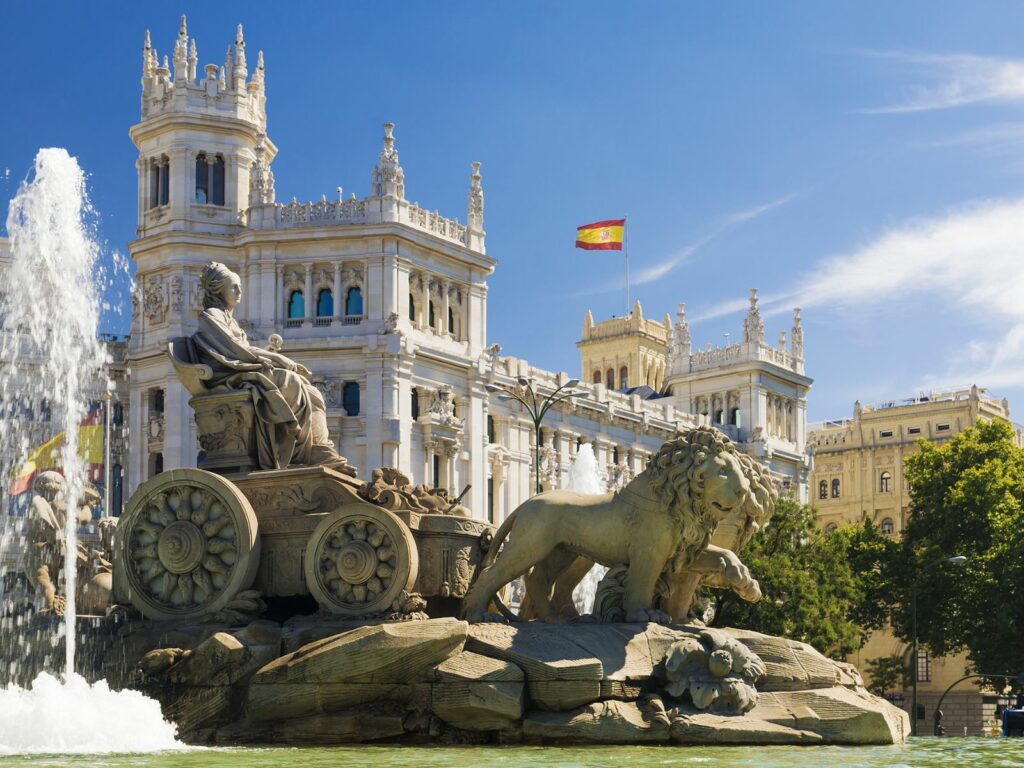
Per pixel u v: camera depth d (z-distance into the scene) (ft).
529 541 73.36
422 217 359.66
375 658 65.21
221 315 80.69
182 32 367.25
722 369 480.64
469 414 362.53
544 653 66.54
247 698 67.00
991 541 289.33
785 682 69.31
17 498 141.38
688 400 488.85
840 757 60.13
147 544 74.54
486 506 363.97
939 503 304.91
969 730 424.87
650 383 571.28
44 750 61.67
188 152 360.28
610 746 64.28
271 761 55.72
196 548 73.31
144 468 353.51
